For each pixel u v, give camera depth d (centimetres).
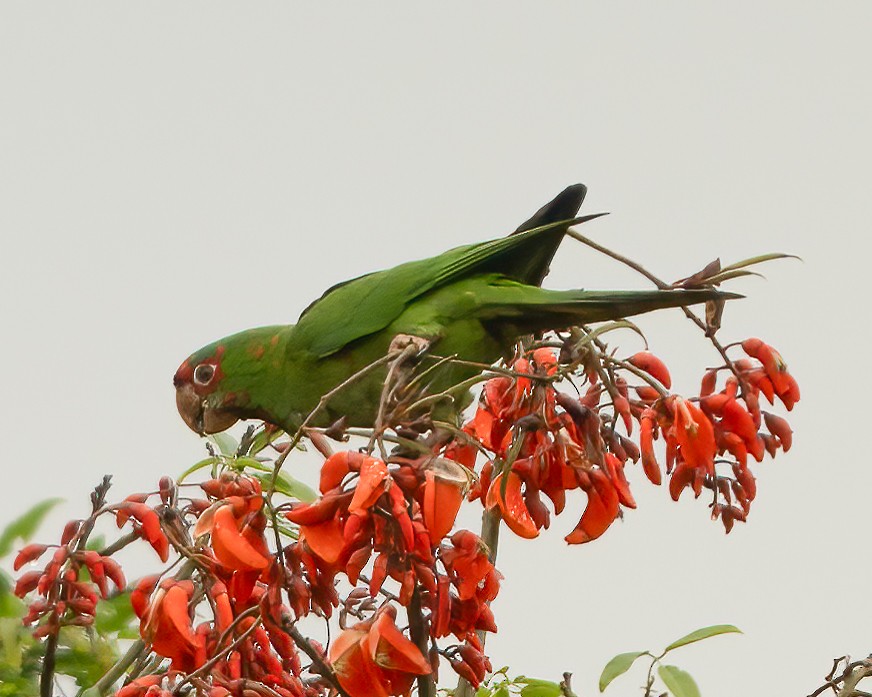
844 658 969
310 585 774
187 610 812
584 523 864
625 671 986
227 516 768
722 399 942
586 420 848
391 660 765
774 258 947
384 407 754
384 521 733
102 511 905
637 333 933
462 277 1119
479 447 776
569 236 1024
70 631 995
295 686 842
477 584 777
